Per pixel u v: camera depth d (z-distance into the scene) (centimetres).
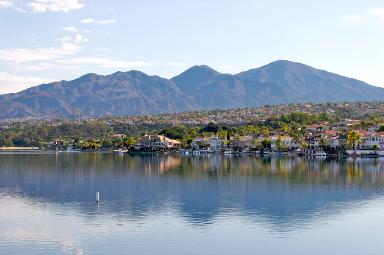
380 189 12581
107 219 8944
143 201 10800
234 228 8300
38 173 17500
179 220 8862
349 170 17875
